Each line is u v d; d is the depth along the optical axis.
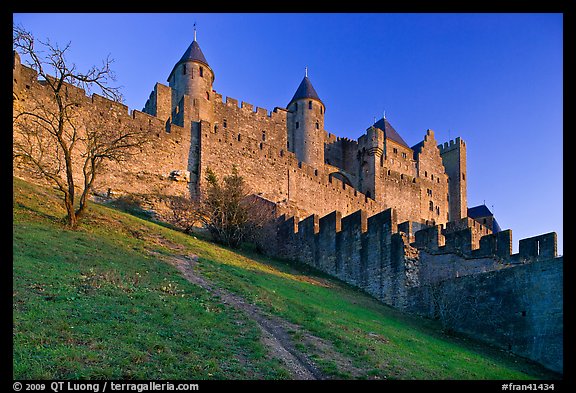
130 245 27.88
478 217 96.00
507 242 36.09
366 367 16.23
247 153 56.81
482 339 25.89
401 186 84.06
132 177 46.12
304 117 78.94
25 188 32.72
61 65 30.17
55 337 13.62
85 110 44.25
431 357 19.83
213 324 17.77
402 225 38.81
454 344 24.34
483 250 37.19
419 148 93.62
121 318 16.20
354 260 37.72
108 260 23.39
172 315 17.61
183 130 52.09
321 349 17.27
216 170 53.25
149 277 22.38
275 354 16.00
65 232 26.36
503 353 24.12
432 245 39.91
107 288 18.91
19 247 21.62
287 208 49.44
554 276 23.66
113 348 13.73
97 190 42.84
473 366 19.84
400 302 32.62
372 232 36.50
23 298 15.92
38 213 28.47
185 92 66.88
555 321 23.05
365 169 81.69
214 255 32.09
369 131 82.38
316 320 20.95
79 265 21.36
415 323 28.00
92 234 27.69
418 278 33.22
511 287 25.47
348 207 68.19
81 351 13.07
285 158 60.81
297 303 23.55
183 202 46.34
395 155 87.81
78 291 17.92
